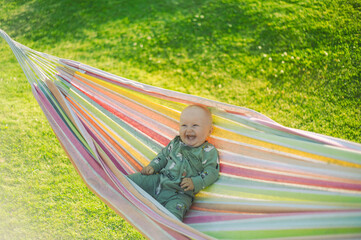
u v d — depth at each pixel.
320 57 7.11
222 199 2.80
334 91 6.16
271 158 2.63
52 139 5.19
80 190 4.15
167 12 9.76
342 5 8.73
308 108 5.81
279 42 7.82
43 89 3.13
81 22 9.91
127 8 10.27
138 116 3.32
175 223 2.33
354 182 2.17
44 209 3.86
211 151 2.92
